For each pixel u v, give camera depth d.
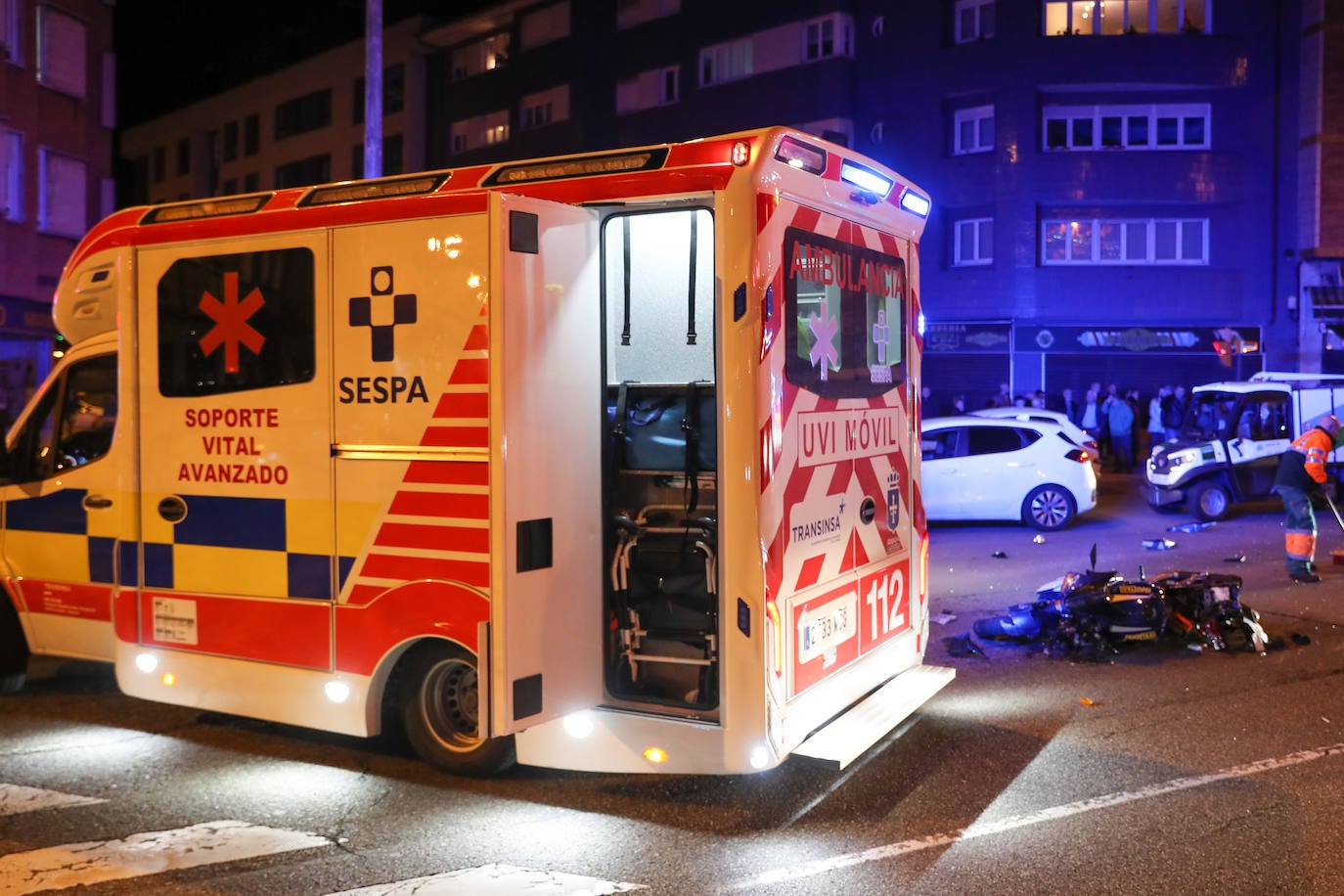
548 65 35.62
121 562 6.12
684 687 5.11
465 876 4.44
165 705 6.89
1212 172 27.36
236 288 5.67
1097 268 28.00
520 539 4.72
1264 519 14.99
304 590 5.53
